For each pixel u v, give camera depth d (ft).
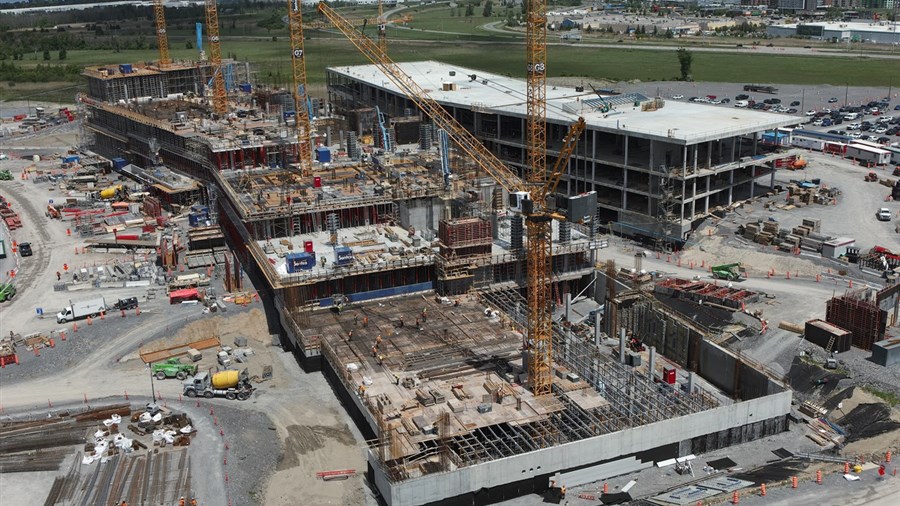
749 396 386.52
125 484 321.52
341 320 446.19
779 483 306.55
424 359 397.80
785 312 449.48
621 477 326.65
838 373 383.24
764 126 611.88
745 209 634.02
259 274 526.98
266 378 411.13
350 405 375.45
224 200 627.87
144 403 386.32
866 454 328.70
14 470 332.80
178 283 512.22
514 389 365.40
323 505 311.06
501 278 493.77
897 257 510.99
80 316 475.72
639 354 416.67
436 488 299.79
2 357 426.92
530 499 312.91
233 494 315.37
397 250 495.00
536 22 373.20
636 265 495.41
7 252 602.85
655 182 587.68
